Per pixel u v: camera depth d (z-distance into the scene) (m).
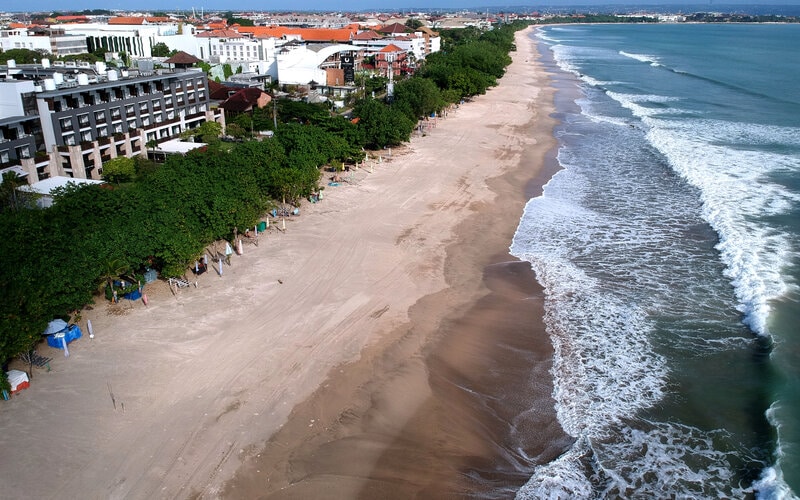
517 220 61.44
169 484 28.08
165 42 168.75
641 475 29.44
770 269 48.56
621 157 85.12
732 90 142.00
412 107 103.00
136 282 44.28
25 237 39.56
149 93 78.25
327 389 35.03
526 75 178.88
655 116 113.19
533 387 35.91
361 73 149.00
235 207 51.56
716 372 36.78
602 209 64.50
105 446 30.03
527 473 29.67
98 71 78.25
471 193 69.44
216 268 48.97
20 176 59.62
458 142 93.75
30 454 29.39
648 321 42.53
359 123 86.94
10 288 35.22
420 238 56.34
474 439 31.86
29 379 34.75
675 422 32.88
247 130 91.62
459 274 49.66
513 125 107.50
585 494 28.34
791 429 31.41
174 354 37.38
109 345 38.16
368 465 29.84
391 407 33.97
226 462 29.53
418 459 30.39
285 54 132.12
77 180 60.31
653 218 61.62
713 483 28.92
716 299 45.22
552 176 76.56
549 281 48.50
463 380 36.53
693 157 82.56
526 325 42.34
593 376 36.72
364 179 73.38
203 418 32.22
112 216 47.97
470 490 28.61
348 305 44.00
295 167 65.06
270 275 47.94
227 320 41.31
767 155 83.12
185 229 46.56
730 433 31.94
